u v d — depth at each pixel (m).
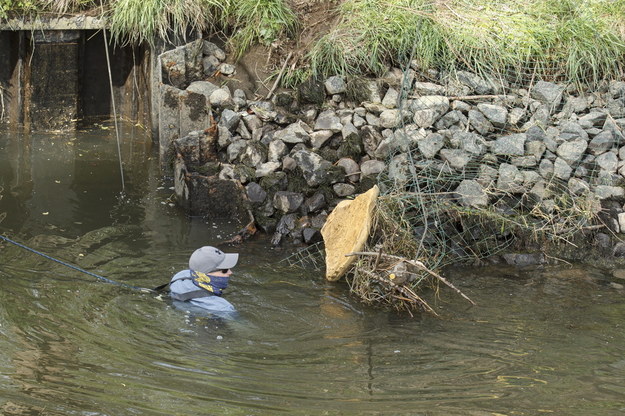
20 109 11.22
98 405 5.41
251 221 8.79
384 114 9.38
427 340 6.63
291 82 10.21
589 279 7.93
